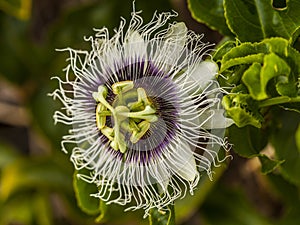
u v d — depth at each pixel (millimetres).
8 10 414
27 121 506
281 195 412
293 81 254
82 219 442
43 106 437
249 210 430
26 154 528
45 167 449
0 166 487
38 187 449
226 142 264
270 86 255
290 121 325
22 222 471
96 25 404
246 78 244
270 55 243
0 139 530
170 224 270
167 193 268
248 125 274
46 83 438
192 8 298
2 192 458
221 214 433
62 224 493
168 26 287
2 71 448
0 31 451
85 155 281
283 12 275
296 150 338
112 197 296
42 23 472
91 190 294
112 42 276
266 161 279
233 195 435
